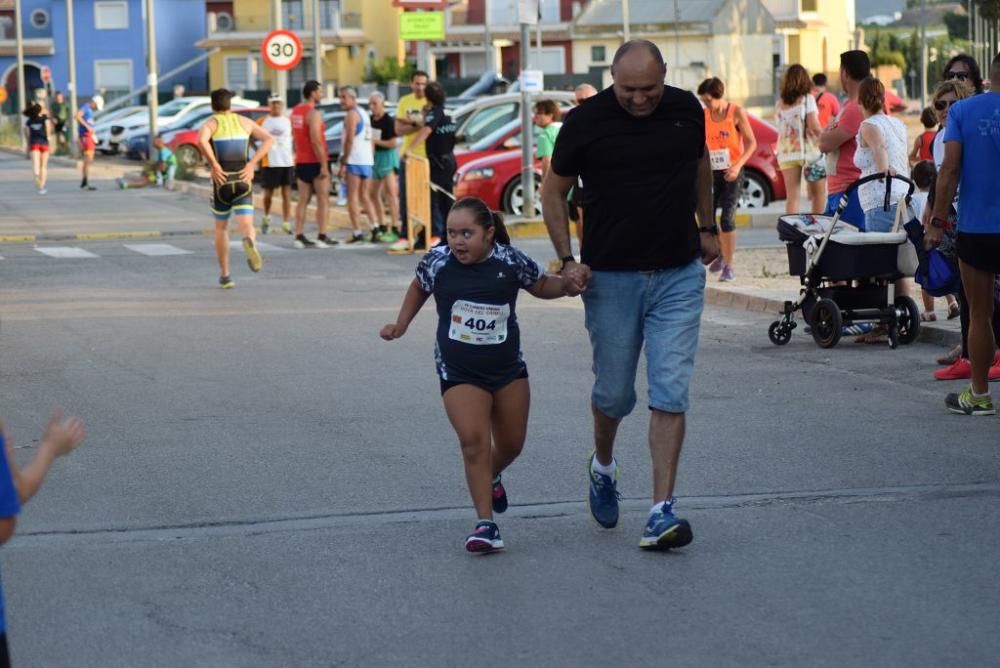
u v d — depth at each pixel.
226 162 20.09
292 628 6.80
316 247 26.05
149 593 7.34
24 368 14.03
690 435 10.75
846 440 10.52
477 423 7.87
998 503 8.79
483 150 29.83
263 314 17.62
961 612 6.87
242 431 11.08
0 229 30.16
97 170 52.16
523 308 18.09
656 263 7.86
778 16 81.69
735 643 6.49
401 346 15.13
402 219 24.95
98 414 11.82
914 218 14.31
